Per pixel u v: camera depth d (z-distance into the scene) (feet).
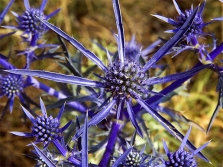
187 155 0.52
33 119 0.52
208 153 1.05
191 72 0.50
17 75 0.67
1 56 0.67
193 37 0.57
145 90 0.52
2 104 1.08
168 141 1.01
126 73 0.52
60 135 0.52
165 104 1.12
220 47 0.59
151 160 0.54
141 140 0.94
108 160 0.57
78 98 0.66
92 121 0.49
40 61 1.14
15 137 1.08
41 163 0.53
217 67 0.58
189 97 1.13
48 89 0.72
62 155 0.52
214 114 0.57
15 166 1.06
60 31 0.49
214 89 1.14
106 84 0.52
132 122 0.50
